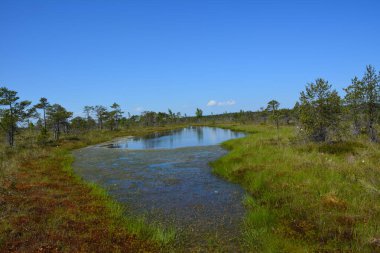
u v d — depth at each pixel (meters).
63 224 7.95
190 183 13.52
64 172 16.61
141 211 9.74
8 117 29.86
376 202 7.89
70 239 6.93
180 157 21.97
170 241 7.25
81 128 54.34
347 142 16.28
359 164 11.49
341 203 7.99
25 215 8.52
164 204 10.45
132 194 11.92
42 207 9.43
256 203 9.83
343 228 6.73
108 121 64.94
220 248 6.82
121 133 57.66
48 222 8.11
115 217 8.94
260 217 8.17
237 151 19.81
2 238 6.79
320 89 17.83
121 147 32.78
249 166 14.41
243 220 8.54
